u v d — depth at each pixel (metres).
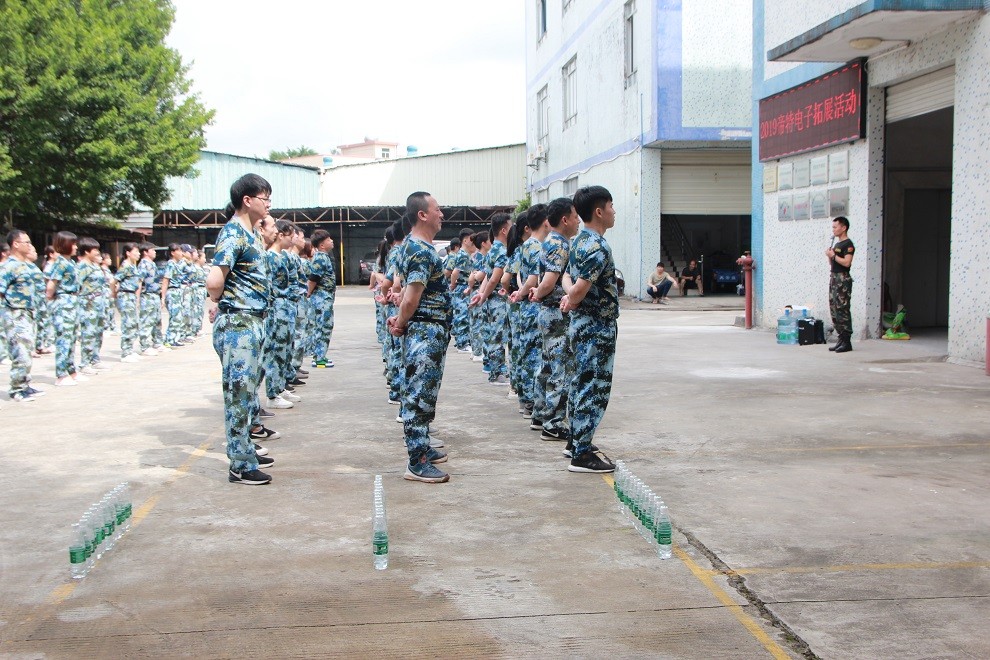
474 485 5.05
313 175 44.12
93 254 10.68
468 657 2.93
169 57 23.92
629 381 8.84
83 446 6.32
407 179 43.12
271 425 6.98
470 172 41.88
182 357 12.60
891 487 4.84
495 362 9.17
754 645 2.98
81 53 19.88
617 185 22.97
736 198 21.64
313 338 10.81
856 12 9.38
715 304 21.41
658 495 4.74
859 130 11.52
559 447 6.07
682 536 4.08
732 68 19.69
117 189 22.94
